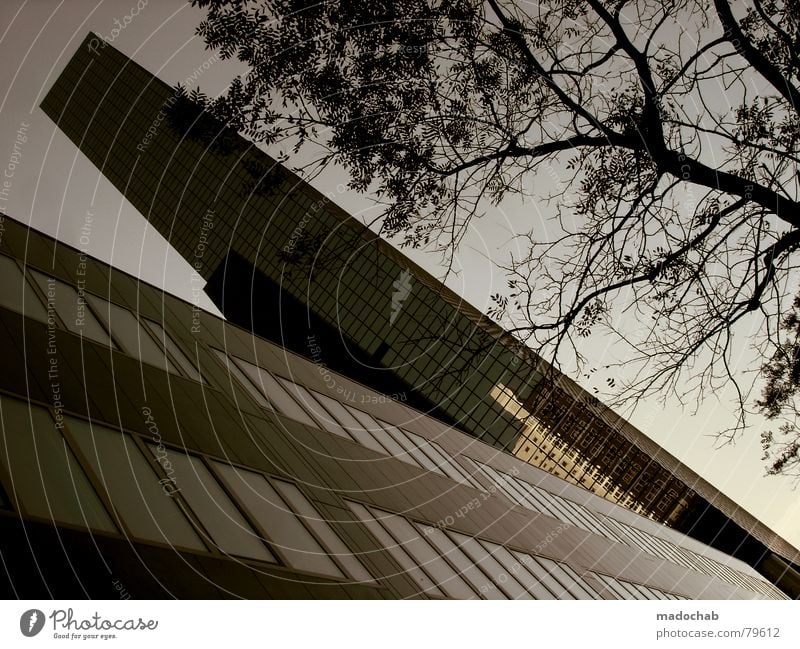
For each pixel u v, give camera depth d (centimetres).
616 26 867
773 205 884
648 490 10012
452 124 953
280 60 929
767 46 953
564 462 9031
